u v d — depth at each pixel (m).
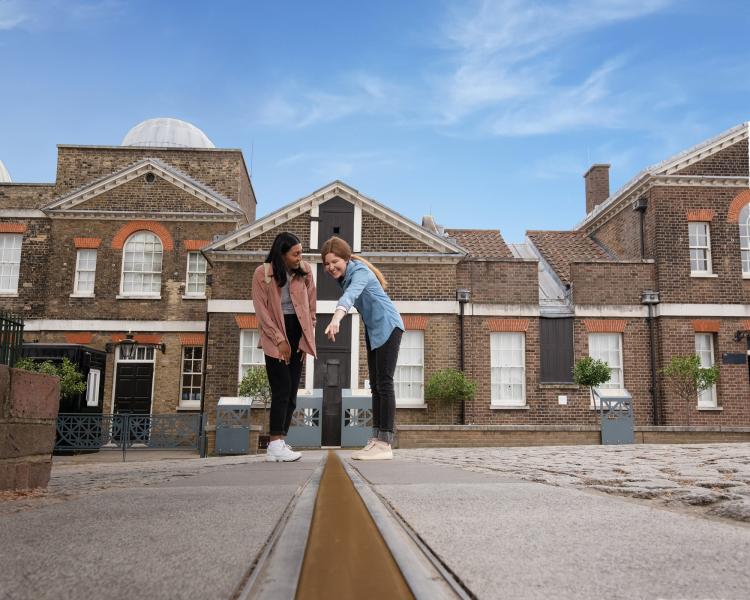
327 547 1.50
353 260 5.65
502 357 19.00
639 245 20.39
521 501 2.43
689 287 19.41
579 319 19.20
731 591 1.20
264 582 1.21
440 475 3.69
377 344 5.63
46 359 17.09
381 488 2.87
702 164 19.95
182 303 20.98
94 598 1.13
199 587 1.19
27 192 21.94
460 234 23.91
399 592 1.15
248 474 3.94
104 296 20.95
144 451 15.44
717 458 5.64
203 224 21.42
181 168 22.44
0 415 3.42
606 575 1.31
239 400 15.16
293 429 16.05
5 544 1.63
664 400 18.84
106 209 21.34
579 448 9.10
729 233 19.75
